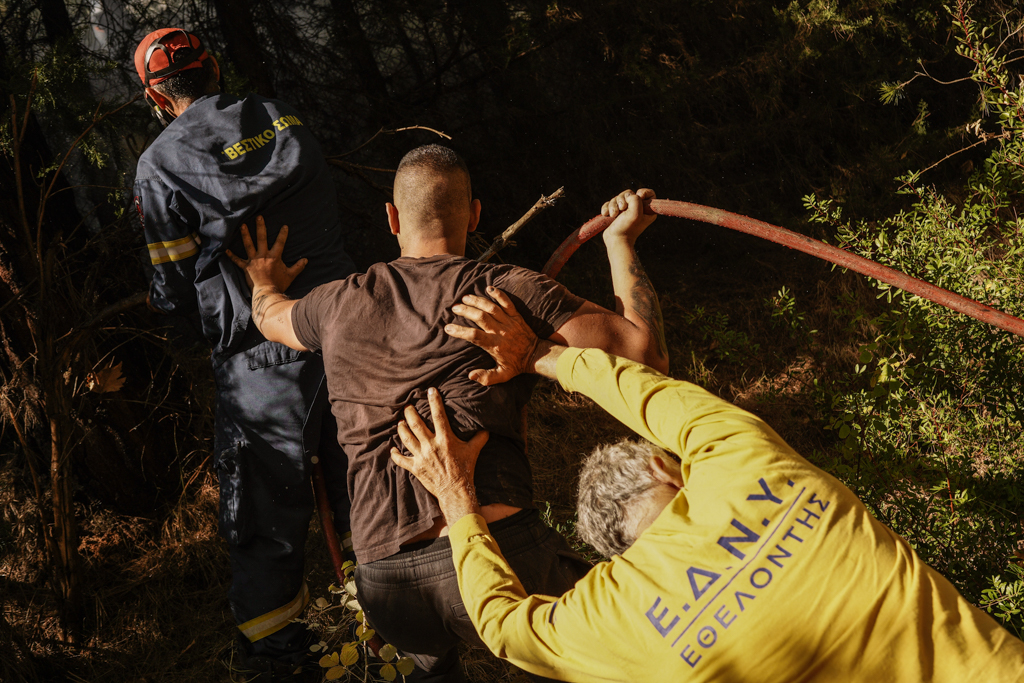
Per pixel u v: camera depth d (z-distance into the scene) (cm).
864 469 249
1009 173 266
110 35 482
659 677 118
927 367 267
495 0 500
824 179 576
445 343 180
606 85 549
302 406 274
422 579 180
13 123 296
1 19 427
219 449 285
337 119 567
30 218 348
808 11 534
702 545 119
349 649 225
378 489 184
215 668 302
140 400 367
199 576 352
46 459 357
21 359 345
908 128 574
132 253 388
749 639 113
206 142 271
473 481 176
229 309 271
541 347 178
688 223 579
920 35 555
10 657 288
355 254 552
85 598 334
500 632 140
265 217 270
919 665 110
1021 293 253
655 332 183
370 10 511
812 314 488
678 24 548
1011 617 201
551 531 194
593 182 557
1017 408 252
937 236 270
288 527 283
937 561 229
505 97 541
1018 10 482
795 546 115
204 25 507
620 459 142
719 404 137
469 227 214
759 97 548
